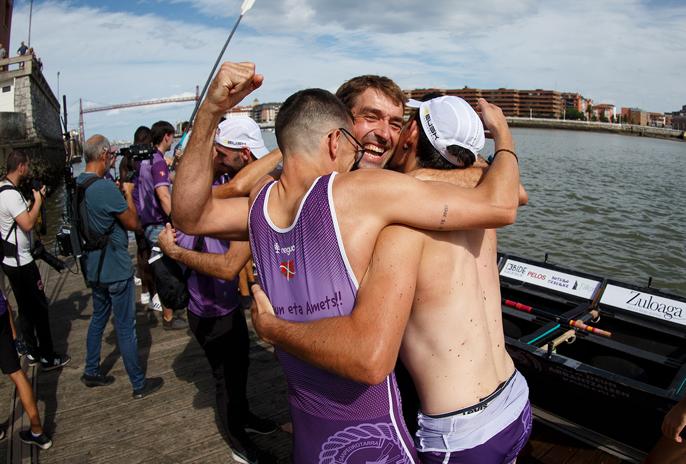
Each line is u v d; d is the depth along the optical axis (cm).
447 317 162
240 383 311
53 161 2962
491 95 10738
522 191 198
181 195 166
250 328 539
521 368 352
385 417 152
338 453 156
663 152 4784
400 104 266
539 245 1300
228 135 295
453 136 172
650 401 289
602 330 369
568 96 12538
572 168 2942
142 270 566
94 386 425
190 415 379
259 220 155
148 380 424
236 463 323
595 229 1449
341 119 156
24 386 334
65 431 364
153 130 557
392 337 133
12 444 345
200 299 295
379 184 140
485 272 180
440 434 167
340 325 135
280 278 152
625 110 15275
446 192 145
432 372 167
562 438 319
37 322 446
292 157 153
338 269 140
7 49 3397
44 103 2997
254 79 155
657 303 387
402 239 142
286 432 349
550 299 437
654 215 1628
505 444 168
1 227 427
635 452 301
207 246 299
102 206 374
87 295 657
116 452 339
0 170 1769
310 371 150
